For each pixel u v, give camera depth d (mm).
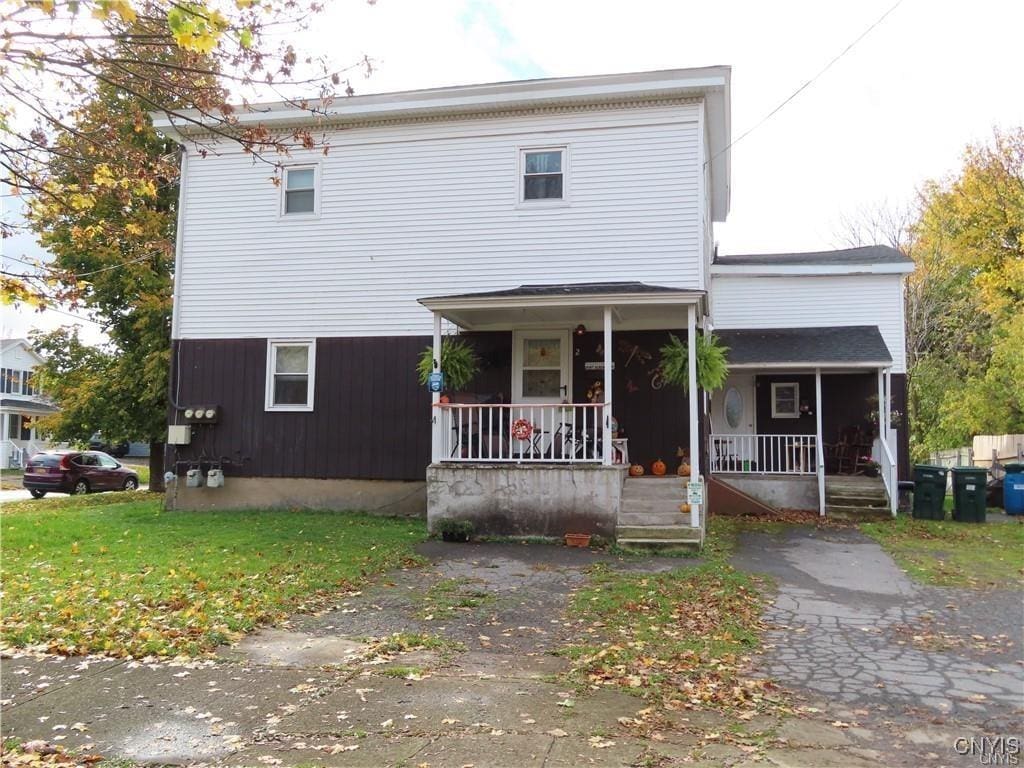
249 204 14414
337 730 4430
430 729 4445
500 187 13430
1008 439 22172
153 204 20344
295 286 14172
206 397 14352
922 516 14828
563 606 7355
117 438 22359
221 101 5988
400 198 13828
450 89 13172
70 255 19156
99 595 7285
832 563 9953
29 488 23766
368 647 6020
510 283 13273
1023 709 4930
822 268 18062
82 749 4188
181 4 4719
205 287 14492
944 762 4117
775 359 16141
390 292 13797
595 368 13125
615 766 3984
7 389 43719
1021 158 27406
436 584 8203
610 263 12898
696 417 10562
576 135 13172
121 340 22344
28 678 5285
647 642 6215
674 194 12742
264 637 6281
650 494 11406
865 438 17453
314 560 9195
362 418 13789
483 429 13125
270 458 14094
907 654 6102
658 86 12562
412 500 13500
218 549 9844
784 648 6234
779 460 16438
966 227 28391
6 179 5590
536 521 10750
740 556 10328
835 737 4438
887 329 17906
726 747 4254
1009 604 7820
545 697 4980
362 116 13719
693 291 10719
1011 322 25359
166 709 4750
